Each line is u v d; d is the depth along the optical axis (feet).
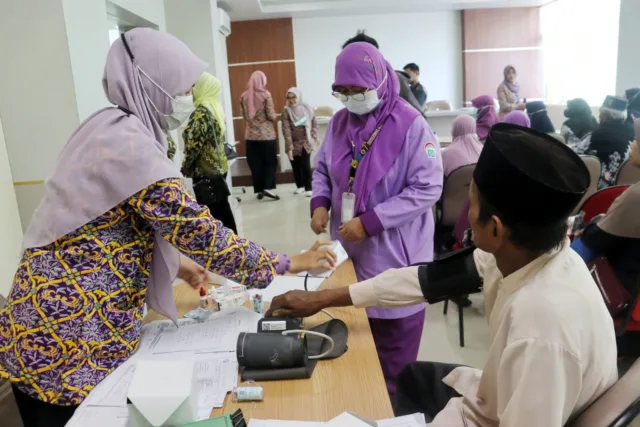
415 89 21.42
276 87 32.50
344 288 4.28
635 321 6.08
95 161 3.34
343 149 5.73
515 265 3.07
